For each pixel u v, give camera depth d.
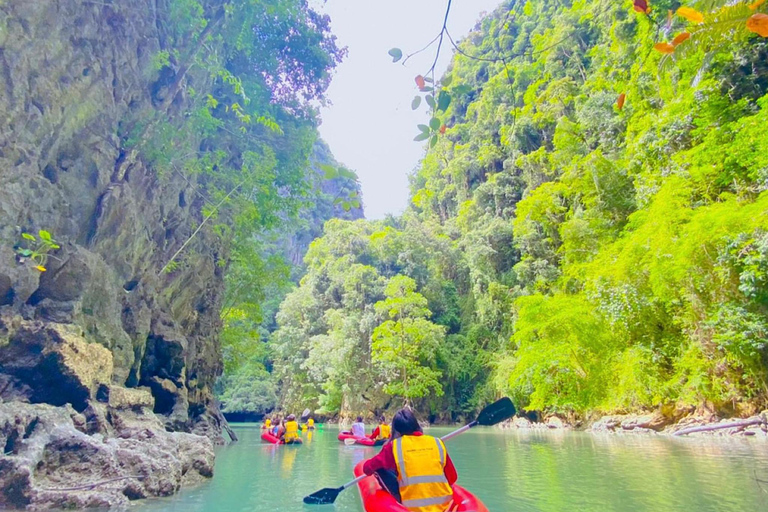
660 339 15.18
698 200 15.01
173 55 10.48
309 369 33.69
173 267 10.77
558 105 29.44
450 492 2.79
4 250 6.06
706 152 14.27
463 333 32.72
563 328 17.52
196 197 12.69
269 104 15.33
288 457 9.87
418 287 35.19
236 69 14.13
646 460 8.04
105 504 4.39
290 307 37.94
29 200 6.58
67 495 4.30
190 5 10.41
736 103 14.48
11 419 4.69
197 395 12.75
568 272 21.19
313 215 61.50
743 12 3.76
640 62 20.25
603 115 23.75
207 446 6.79
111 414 6.62
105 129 8.46
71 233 7.38
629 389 15.27
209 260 13.44
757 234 11.34
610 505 4.68
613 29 23.73
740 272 11.85
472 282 32.12
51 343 6.07
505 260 31.39
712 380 12.95
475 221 36.06
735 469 6.66
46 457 4.69
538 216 26.66
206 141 13.02
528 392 20.55
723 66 15.03
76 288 7.08
